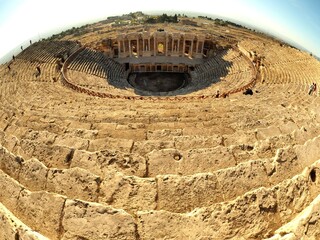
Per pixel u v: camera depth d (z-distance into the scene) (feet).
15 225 27.89
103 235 25.80
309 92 106.22
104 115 67.51
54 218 27.50
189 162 35.86
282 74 147.54
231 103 86.02
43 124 54.39
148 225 26.30
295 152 36.35
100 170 34.73
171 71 201.67
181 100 106.63
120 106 84.84
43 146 38.65
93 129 54.70
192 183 30.83
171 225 26.50
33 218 28.63
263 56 175.32
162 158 35.83
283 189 30.83
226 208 28.04
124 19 442.50
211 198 30.55
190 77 192.85
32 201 29.27
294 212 30.40
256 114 64.44
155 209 29.35
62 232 26.94
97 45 202.08
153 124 56.24
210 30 299.58
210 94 123.85
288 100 86.79
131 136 47.60
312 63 160.97
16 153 40.52
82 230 26.20
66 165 36.32
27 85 132.26
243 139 44.80
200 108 76.95
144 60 201.67
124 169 34.81
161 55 208.44
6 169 36.22
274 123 54.19
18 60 177.17
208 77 173.78
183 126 55.21
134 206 29.48
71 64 167.94
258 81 141.38
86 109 76.74
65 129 51.85
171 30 285.64
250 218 28.27
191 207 29.78
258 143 40.47
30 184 33.19
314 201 30.32
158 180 30.81
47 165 36.81
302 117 60.29
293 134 43.52
